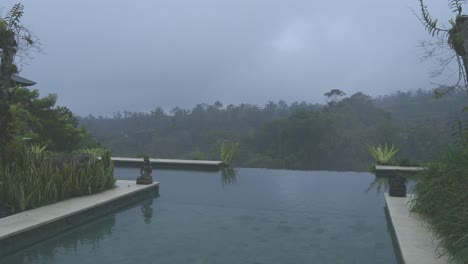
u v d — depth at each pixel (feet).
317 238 18.37
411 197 23.71
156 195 29.91
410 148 162.09
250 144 278.26
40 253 15.96
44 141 52.01
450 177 16.97
